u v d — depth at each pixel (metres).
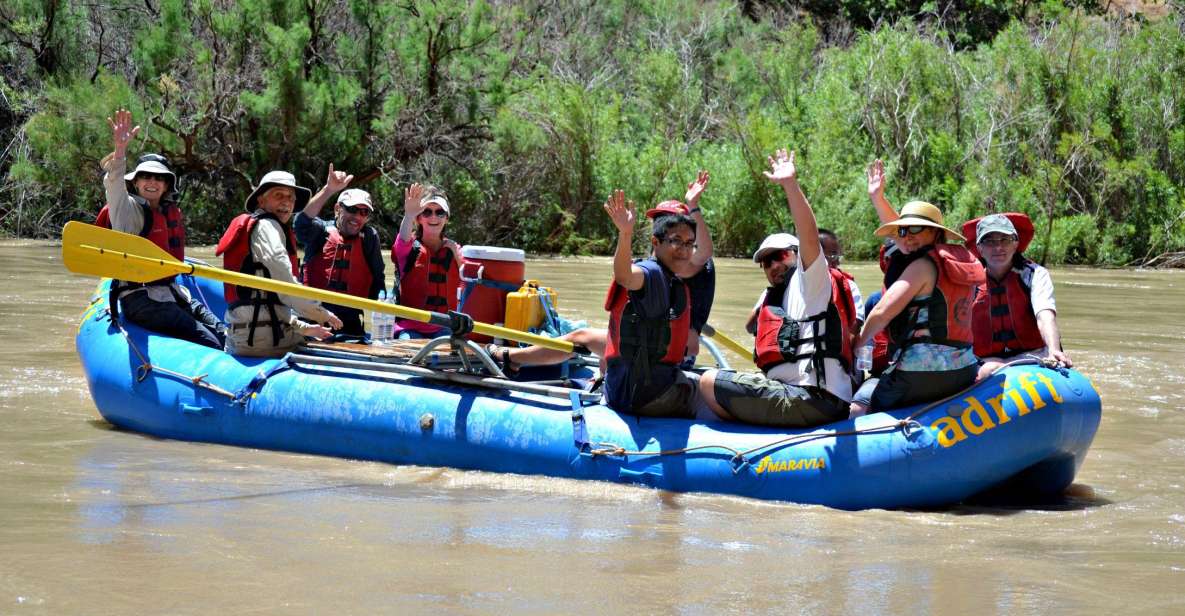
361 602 7.10
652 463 10.13
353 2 41.72
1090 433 9.87
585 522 9.08
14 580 7.32
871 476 9.62
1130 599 7.42
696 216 11.53
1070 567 8.12
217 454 11.31
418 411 11.02
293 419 11.45
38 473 10.24
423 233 13.84
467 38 41.72
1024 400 9.59
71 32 42.59
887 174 44.56
